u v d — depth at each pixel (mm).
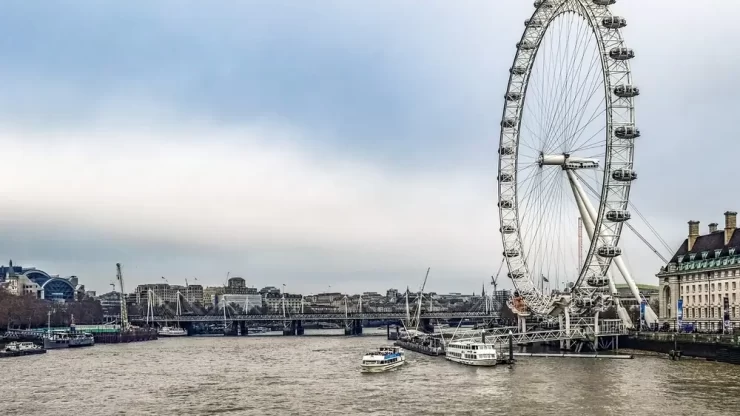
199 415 132125
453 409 132250
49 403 147250
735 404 132125
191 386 171250
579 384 158000
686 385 153875
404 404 138875
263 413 133000
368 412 131500
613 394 143875
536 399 140250
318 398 148750
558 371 182750
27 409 140500
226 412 134750
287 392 158250
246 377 189125
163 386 172000
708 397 139125
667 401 135375
